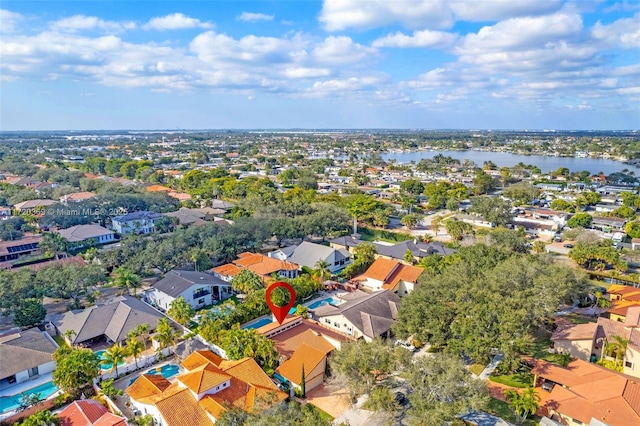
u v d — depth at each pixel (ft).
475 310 190.90
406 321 210.59
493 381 190.29
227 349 194.29
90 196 526.16
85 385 181.47
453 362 157.58
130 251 319.88
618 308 249.55
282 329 221.05
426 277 252.62
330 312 241.55
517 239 363.76
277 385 181.37
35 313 232.94
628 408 155.43
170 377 192.54
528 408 155.33
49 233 364.79
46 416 146.61
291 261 339.36
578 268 335.26
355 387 166.20
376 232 475.31
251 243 363.97
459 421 149.38
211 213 498.28
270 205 488.44
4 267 311.68
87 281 263.49
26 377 192.75
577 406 160.15
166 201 536.83
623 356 198.08
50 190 557.74
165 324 212.02
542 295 206.80
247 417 139.64
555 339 214.90
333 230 415.44
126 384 187.11
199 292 270.87
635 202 581.12
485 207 504.43
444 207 615.98
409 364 166.09
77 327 223.10
